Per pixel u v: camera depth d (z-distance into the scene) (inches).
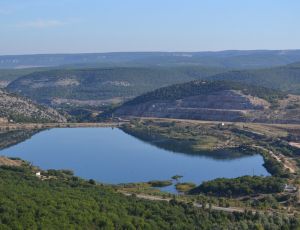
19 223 5580.7
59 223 5762.8
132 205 7160.4
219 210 7652.6
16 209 5959.6
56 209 6205.7
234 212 7480.3
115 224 6156.5
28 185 7731.3
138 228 6181.1
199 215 7194.9
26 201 6299.2
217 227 6653.5
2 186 7101.4
